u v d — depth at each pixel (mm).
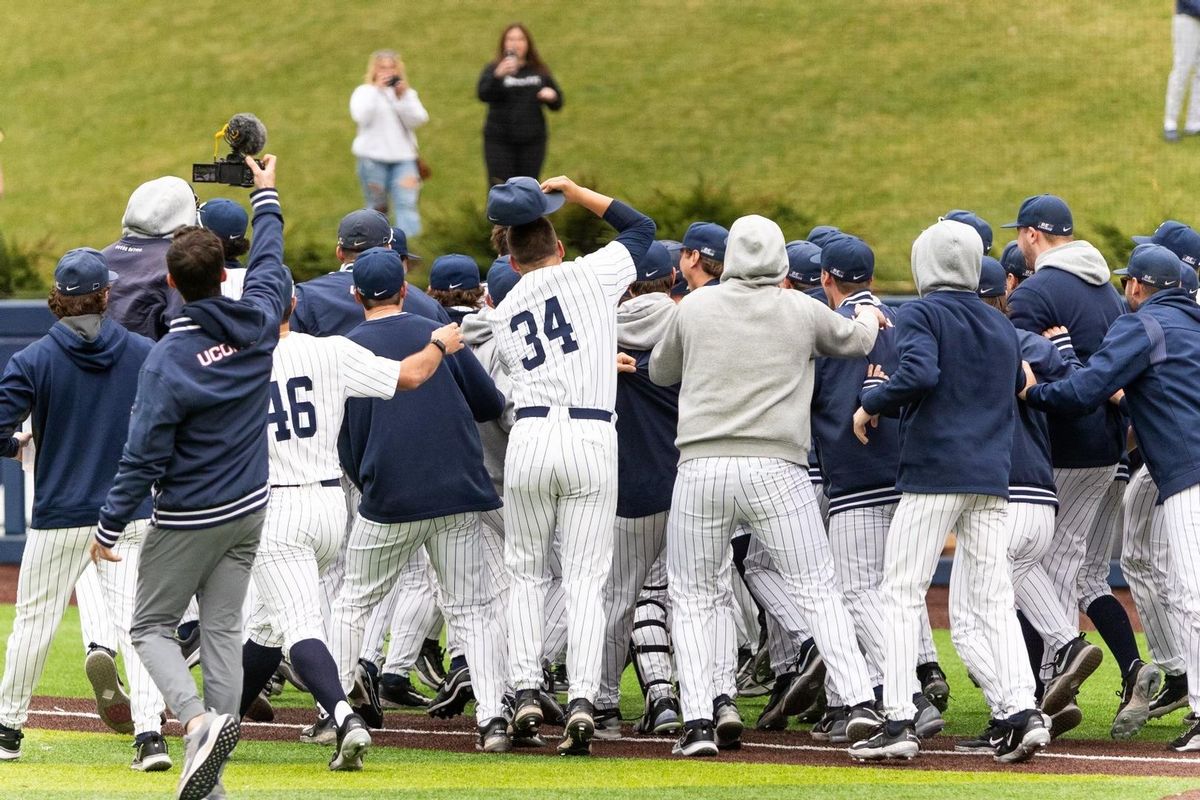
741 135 70375
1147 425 22703
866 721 20672
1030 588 23141
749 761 21422
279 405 20297
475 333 24266
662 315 23203
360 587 22109
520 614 21578
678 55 78750
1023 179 63125
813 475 25547
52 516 20328
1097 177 61875
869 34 77875
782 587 23844
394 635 25672
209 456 17562
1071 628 22969
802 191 64625
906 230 59969
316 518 20328
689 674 21609
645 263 23453
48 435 20344
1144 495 24812
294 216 66812
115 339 20562
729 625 22531
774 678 26469
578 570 21344
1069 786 19406
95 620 21984
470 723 24875
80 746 22281
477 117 75375
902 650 20859
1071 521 24438
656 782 19656
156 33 89000
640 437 23078
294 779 19641
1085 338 24422
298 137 75562
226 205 23828
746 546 25422
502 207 21219
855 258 23234
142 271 23969
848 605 23172
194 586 17828
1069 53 72625
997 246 57031
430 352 20531
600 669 21469
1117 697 27172
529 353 21203
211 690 17672
